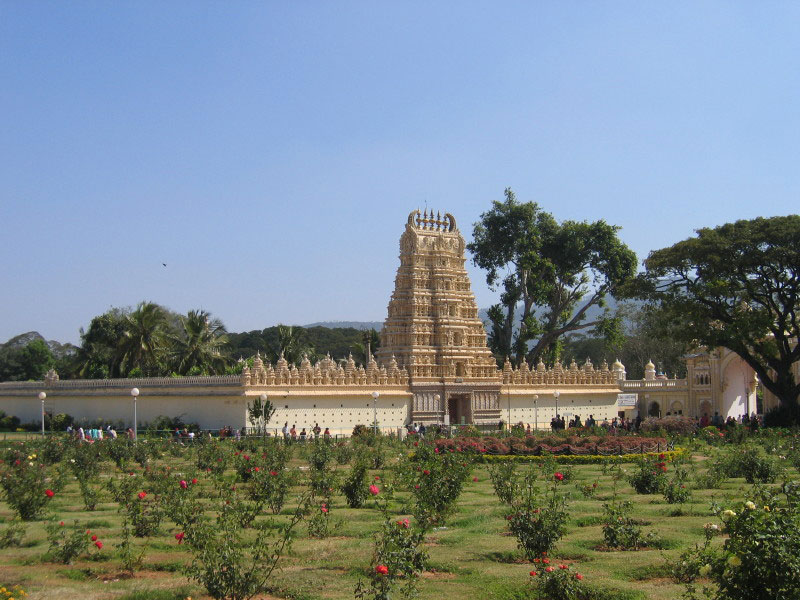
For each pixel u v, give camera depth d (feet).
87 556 73.41
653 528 82.84
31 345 416.05
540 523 71.87
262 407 225.56
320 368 245.04
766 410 282.56
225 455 142.31
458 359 278.67
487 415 279.49
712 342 228.22
